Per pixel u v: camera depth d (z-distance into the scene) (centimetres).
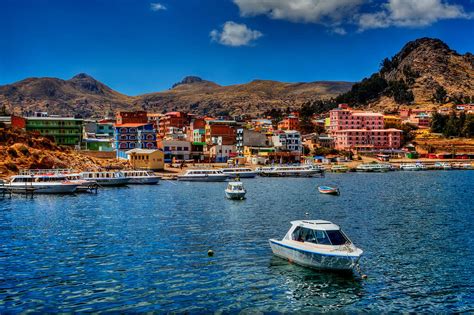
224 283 3656
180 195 9788
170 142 19400
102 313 3075
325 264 3878
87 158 14988
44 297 3328
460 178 15512
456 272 3978
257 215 6912
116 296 3366
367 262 4262
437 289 3575
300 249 4012
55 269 3969
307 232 4200
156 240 5081
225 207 7825
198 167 17275
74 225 5972
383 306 3256
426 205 8275
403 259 4375
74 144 18575
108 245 4828
